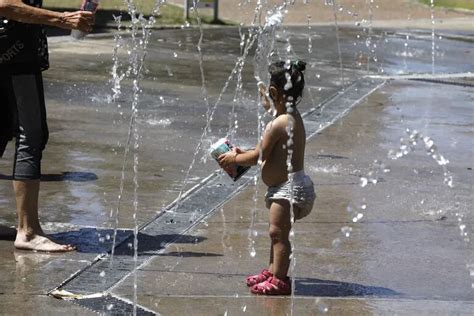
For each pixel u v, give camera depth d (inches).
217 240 307.6
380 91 692.7
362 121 553.9
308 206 262.4
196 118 538.3
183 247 299.3
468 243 313.3
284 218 258.1
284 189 258.5
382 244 308.7
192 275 272.2
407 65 872.3
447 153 467.2
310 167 421.4
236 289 261.4
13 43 285.9
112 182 379.9
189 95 622.5
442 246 309.1
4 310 239.9
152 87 647.8
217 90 652.1
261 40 421.7
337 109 596.7
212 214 339.3
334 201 362.0
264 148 259.3
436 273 281.4
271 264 262.8
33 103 291.3
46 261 281.3
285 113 260.4
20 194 292.0
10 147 430.0
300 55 900.6
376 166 428.8
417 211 352.2
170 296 254.7
